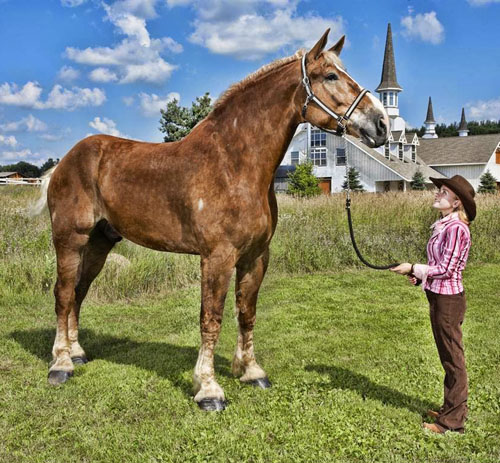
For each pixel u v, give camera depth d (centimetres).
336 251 996
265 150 349
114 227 407
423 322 605
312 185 2858
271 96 349
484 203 1341
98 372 425
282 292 778
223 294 355
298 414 345
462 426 316
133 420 340
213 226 343
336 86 335
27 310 628
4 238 846
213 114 364
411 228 1132
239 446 303
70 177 407
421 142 4488
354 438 311
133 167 383
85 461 292
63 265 412
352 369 440
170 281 791
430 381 407
